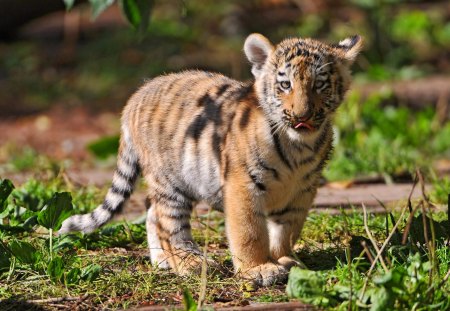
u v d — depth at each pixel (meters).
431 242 9.05
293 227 10.33
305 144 9.94
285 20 32.34
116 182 11.48
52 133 23.83
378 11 29.14
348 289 8.41
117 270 9.92
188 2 34.16
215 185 10.18
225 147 9.93
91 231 11.34
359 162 16.84
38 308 8.67
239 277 9.58
